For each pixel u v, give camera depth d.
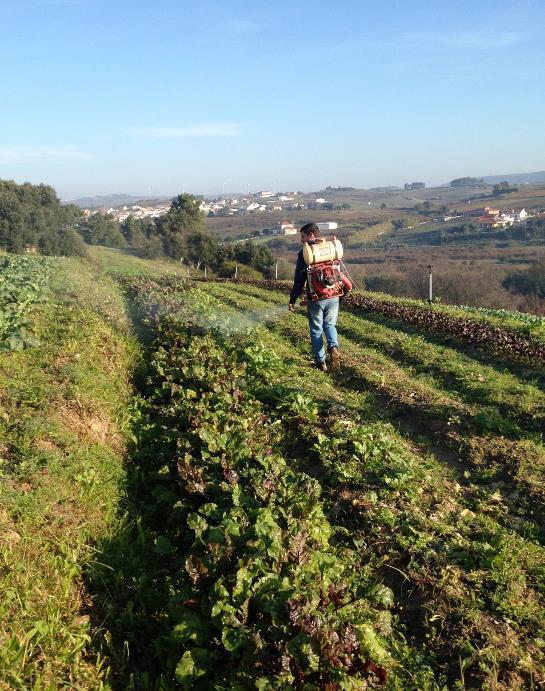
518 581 4.52
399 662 3.93
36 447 5.73
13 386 7.12
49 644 3.88
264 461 5.91
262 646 3.63
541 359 10.95
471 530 5.23
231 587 4.16
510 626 4.12
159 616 4.48
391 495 5.70
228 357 9.71
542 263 56.03
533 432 7.46
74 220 90.94
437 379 9.98
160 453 6.72
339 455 6.41
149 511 5.77
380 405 8.42
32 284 15.00
